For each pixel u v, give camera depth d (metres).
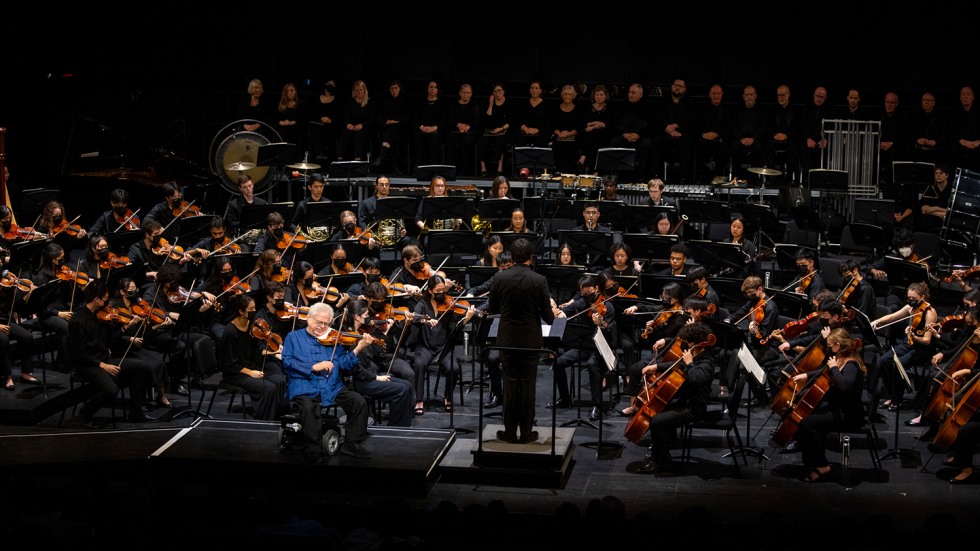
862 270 14.12
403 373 10.78
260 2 18.34
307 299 12.11
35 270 13.11
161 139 17.78
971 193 14.70
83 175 15.77
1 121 16.84
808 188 15.88
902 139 16.70
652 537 6.76
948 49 17.98
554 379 9.07
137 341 10.95
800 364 10.51
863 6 18.03
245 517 7.49
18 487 7.39
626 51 18.44
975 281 14.09
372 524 7.16
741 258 13.21
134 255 13.67
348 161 15.91
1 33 16.88
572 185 15.94
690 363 9.62
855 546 6.73
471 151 17.28
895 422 11.01
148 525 6.86
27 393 11.03
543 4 18.44
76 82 17.38
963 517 8.64
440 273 12.27
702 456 10.10
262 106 17.06
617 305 11.67
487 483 9.27
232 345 10.59
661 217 14.21
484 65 18.59
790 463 9.94
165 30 18.23
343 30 18.50
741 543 7.16
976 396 9.44
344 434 10.20
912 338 11.24
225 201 17.38
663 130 17.03
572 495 9.07
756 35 18.28
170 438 10.04
